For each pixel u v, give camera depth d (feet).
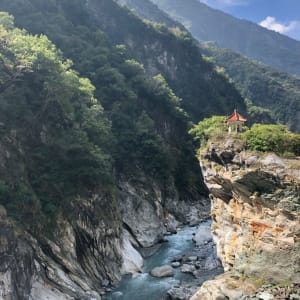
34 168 153.99
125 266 154.40
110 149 209.87
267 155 119.55
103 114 219.61
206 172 144.46
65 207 146.00
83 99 202.59
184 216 245.24
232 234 134.51
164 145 254.47
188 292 126.00
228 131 143.54
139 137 238.27
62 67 192.65
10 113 157.38
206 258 163.73
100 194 162.50
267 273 115.55
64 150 160.66
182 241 195.93
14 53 174.29
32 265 116.98
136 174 222.48
